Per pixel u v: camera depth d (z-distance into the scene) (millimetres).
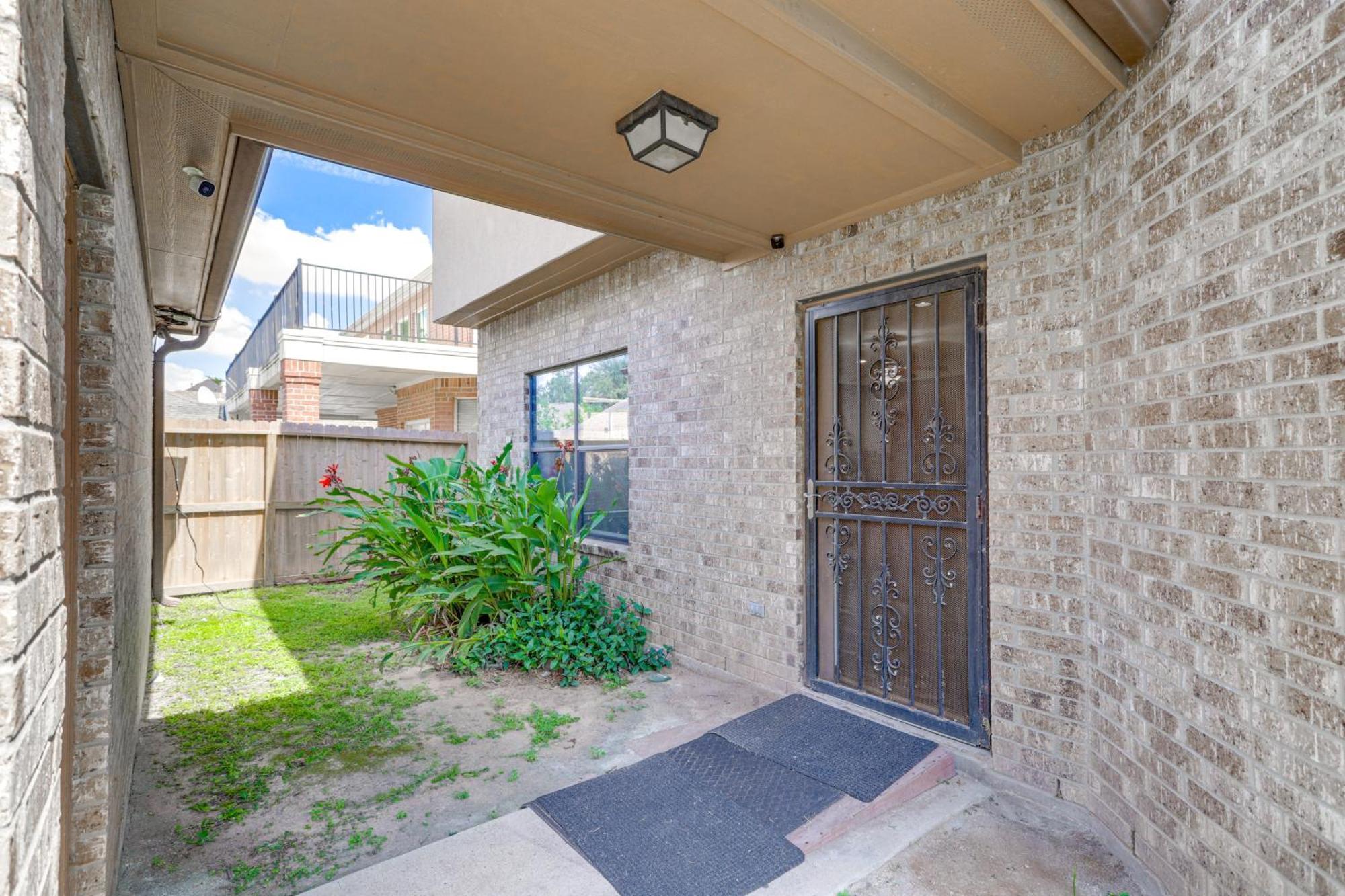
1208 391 2029
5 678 794
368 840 2629
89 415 1895
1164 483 2230
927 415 3434
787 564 4031
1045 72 2430
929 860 2471
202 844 2604
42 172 997
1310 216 1679
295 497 7715
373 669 4672
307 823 2756
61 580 1146
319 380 10375
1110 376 2551
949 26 2186
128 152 2807
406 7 2025
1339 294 1602
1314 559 1663
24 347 849
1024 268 2953
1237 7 1913
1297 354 1715
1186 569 2125
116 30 2059
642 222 3754
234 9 2021
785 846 2475
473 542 4863
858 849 2523
